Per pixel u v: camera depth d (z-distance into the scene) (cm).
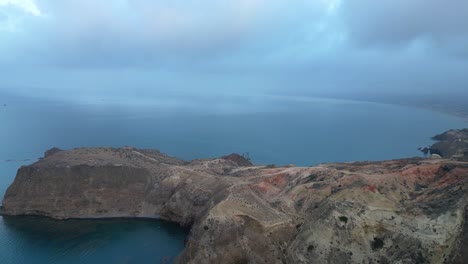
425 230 7181
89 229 11250
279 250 8256
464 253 6800
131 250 9925
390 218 7706
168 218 12069
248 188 10100
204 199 11406
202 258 8181
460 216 7169
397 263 7094
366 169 10050
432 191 8175
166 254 9719
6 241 10331
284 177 10594
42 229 11169
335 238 7794
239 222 8531
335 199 8544
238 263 8144
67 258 9456
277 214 8931
